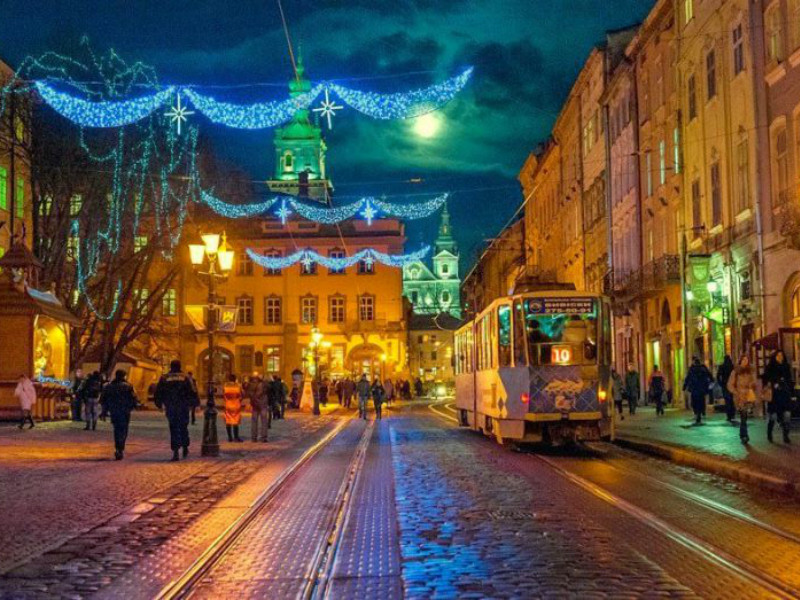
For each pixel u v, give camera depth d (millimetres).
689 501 12711
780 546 9352
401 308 81875
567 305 21719
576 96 58500
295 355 81312
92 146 40188
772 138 28375
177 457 19953
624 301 45781
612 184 49625
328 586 7746
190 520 11445
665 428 26016
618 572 8008
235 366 81000
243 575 8273
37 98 37750
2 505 12742
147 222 46656
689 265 33250
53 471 17188
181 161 44375
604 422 21547
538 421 21453
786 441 20047
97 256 42938
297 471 17703
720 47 32625
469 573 8094
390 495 13719
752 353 29984
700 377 26875
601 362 21672
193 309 21875
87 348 44219
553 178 69250
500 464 18516
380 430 32656
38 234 41000
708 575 7934
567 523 10773
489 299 110625
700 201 35219
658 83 41094
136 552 9422
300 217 82500
